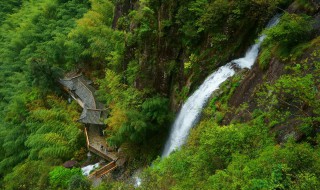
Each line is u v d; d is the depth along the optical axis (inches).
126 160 1087.6
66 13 2151.8
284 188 446.0
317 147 518.9
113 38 1393.9
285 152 489.7
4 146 1327.5
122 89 1177.4
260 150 558.6
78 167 1123.9
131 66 1175.6
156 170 665.6
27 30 2079.2
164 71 1085.1
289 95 638.5
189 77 1016.9
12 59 2026.3
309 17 722.8
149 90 1095.0
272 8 829.2
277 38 711.7
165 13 1062.4
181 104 1010.7
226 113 808.3
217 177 507.8
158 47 1088.2
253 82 781.9
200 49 1012.5
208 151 588.4
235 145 574.2
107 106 1266.0
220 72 914.7
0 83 1884.8
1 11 2743.6
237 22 896.9
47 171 1062.4
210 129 639.1
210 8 925.8
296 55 682.2
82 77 1480.1
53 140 1200.8
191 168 597.9
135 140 1053.2
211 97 876.6
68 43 1547.7
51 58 1663.4
